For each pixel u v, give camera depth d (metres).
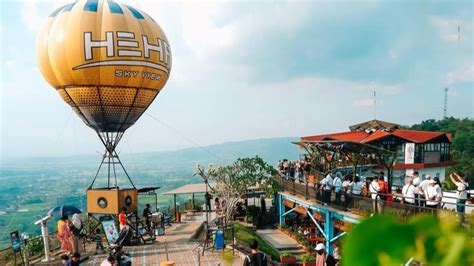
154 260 19.88
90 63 22.11
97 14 22.41
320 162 27.28
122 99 23.47
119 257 15.09
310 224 28.83
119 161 26.58
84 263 19.36
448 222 0.58
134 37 22.62
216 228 22.91
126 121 24.75
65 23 22.38
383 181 17.25
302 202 24.47
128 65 22.58
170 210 34.69
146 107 25.09
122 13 22.78
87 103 23.42
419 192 14.99
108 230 21.47
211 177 29.17
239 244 22.88
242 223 32.06
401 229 0.56
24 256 17.67
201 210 35.72
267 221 33.53
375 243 0.55
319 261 14.00
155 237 24.53
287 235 29.16
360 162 28.59
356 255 0.56
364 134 34.75
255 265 9.97
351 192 18.70
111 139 26.03
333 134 35.16
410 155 30.98
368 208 16.42
